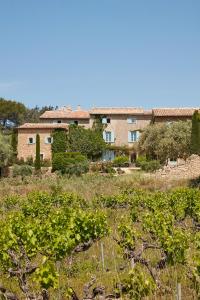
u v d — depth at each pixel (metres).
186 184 28.19
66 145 50.94
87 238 9.42
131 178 31.34
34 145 52.41
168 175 32.06
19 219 10.53
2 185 31.84
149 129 42.25
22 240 8.45
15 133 53.47
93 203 19.88
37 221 10.06
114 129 53.81
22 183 33.19
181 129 40.12
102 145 51.94
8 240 8.17
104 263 10.28
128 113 53.94
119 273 9.18
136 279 7.04
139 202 17.66
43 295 7.03
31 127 52.38
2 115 90.44
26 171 43.12
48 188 28.64
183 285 8.27
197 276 7.82
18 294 8.15
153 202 16.48
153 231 10.34
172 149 39.75
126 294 7.28
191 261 8.79
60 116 55.03
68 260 8.92
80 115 55.16
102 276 9.23
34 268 7.88
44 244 8.59
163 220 10.44
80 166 41.50
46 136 52.28
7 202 20.75
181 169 31.83
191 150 35.94
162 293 7.80
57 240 8.20
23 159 52.00
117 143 53.66
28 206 17.20
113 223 15.23
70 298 7.59
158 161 40.47
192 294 7.73
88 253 11.24
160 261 9.16
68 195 20.34
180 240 8.97
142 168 41.78
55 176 38.22
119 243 9.90
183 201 15.38
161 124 42.28
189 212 14.76
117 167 47.75
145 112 54.03
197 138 35.56
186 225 14.20
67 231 8.60
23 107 94.25
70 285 8.52
